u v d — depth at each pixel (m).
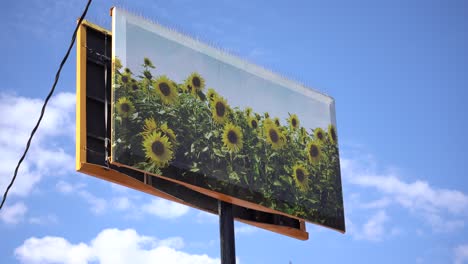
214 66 21.66
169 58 20.47
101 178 18.52
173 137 19.64
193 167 19.81
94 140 18.67
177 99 20.22
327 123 24.58
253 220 21.89
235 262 20.06
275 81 23.41
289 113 23.39
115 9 19.69
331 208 23.34
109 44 20.06
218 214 20.73
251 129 21.92
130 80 19.31
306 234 22.98
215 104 21.17
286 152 22.67
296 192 22.42
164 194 19.69
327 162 23.91
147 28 20.25
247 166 21.30
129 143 18.61
